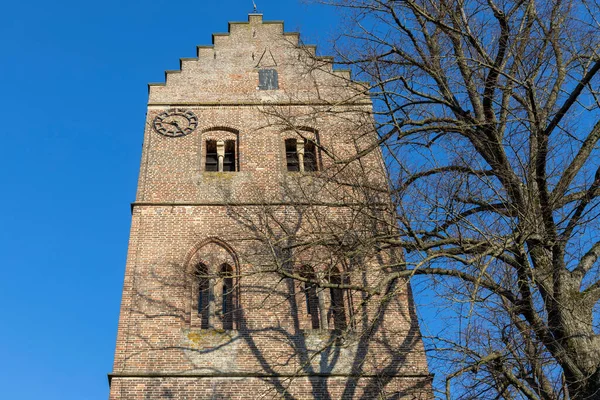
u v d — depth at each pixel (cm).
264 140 2966
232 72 3238
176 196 2719
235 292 2458
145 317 2352
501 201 1792
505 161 1888
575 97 1727
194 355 2264
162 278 2462
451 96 2034
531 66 1894
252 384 2202
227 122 3036
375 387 2206
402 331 2339
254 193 2748
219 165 2898
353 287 1856
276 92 3173
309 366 2245
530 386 1598
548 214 1752
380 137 2061
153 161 2847
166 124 3008
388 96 2031
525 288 1661
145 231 2595
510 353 1596
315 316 2430
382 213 2117
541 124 1802
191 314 2414
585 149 1858
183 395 2166
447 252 1773
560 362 1612
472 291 1648
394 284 2430
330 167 2203
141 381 2189
